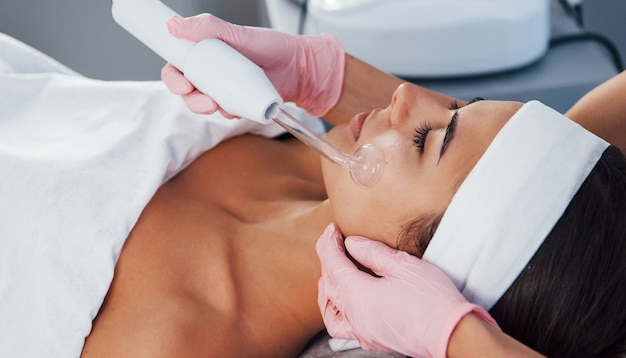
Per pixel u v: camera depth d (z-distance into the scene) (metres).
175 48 0.93
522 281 0.85
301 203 1.15
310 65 1.18
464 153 0.89
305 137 0.94
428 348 0.82
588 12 1.79
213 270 1.02
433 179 0.90
